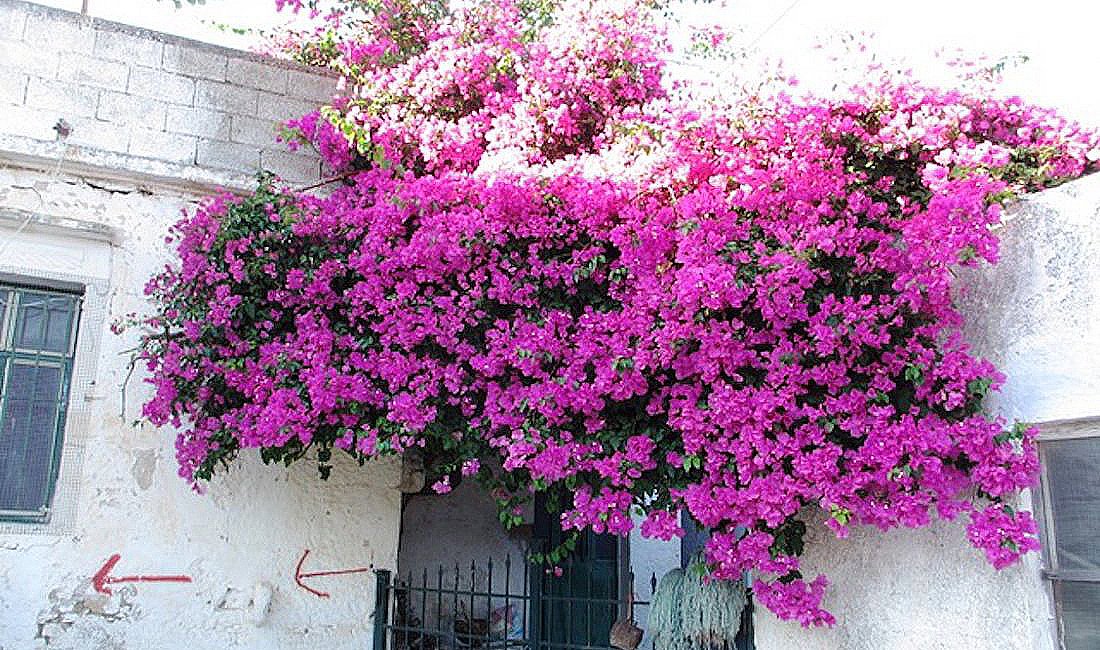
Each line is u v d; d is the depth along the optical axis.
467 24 5.40
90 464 4.87
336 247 4.62
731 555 3.50
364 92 5.39
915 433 3.22
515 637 6.36
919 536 3.68
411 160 5.16
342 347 4.30
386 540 5.48
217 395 4.47
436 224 4.12
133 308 5.12
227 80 5.61
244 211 4.59
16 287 4.97
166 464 5.04
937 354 3.37
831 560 4.09
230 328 4.47
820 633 4.04
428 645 5.98
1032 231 3.42
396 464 5.61
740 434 3.45
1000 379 3.31
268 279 4.56
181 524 5.00
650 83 4.99
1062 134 3.69
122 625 4.79
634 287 3.84
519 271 4.11
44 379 4.94
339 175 5.63
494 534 7.00
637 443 3.66
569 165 4.18
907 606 3.70
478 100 5.27
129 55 5.36
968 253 3.22
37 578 4.65
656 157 3.95
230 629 5.00
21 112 5.03
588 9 5.01
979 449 3.23
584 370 3.84
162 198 5.34
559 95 4.91
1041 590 3.25
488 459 4.41
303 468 5.33
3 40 5.05
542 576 5.38
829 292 3.55
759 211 3.68
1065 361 3.24
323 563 5.28
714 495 3.51
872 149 3.66
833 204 3.62
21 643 4.55
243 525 5.13
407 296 4.20
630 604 4.89
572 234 4.08
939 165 3.51
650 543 6.88
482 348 4.19
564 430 3.82
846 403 3.38
